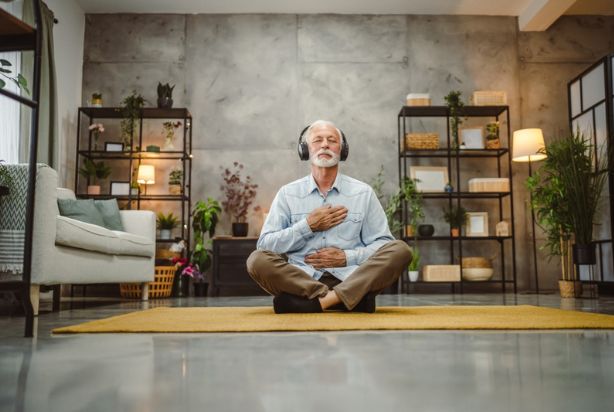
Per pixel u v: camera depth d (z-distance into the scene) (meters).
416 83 5.86
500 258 5.70
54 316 2.25
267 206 5.68
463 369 0.77
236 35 5.88
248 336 1.24
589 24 5.97
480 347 1.02
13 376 0.73
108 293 5.33
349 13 5.93
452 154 5.73
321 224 2.07
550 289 5.68
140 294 4.52
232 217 5.65
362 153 5.75
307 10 5.86
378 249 1.94
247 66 5.85
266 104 5.80
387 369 0.77
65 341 1.19
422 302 3.14
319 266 2.06
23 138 4.22
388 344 1.07
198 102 5.78
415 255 5.24
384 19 5.93
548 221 4.35
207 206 5.39
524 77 5.91
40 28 1.51
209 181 5.68
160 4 5.68
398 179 5.73
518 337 1.20
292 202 2.23
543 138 5.54
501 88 5.89
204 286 5.02
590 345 1.05
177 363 0.84
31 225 1.42
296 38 5.89
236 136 5.75
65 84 5.30
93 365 0.83
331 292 1.90
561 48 5.94
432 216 5.70
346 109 5.81
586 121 5.00
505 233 5.39
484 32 5.95
